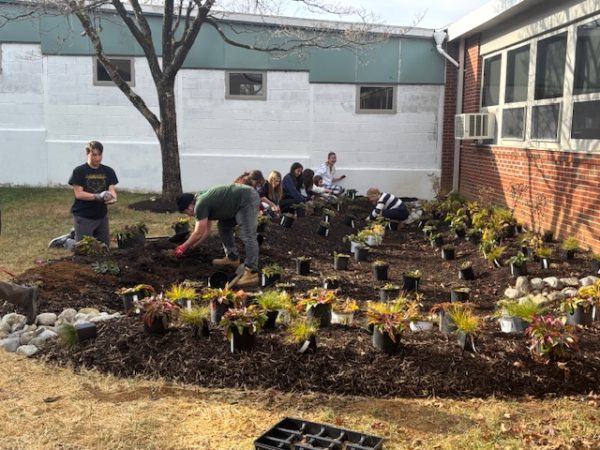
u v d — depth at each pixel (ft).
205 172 50.26
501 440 12.03
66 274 21.21
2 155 50.11
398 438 12.11
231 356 14.93
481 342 15.44
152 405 13.39
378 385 14.12
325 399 13.75
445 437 12.17
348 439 11.71
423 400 13.79
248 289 22.43
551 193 31.63
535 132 33.83
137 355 15.33
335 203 41.27
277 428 11.92
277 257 27.68
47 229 33.24
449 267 27.09
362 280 24.71
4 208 40.06
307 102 49.70
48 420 12.67
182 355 15.14
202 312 15.84
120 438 11.98
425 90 49.44
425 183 50.19
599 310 17.88
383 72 49.21
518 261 23.90
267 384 14.25
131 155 49.98
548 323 14.98
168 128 41.63
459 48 47.78
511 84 37.60
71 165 50.11
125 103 49.55
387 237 34.88
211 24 46.11
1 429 12.28
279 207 35.60
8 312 18.51
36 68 49.26
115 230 33.53
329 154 47.34
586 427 12.53
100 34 48.65
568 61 29.84
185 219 31.01
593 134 27.58
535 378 14.33
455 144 48.80
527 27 34.32
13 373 14.97
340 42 46.55
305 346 14.87
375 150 50.19
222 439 12.03
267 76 49.42
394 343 14.88
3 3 47.47
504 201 38.27
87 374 14.85
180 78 49.34
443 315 16.44
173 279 23.07
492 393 14.03
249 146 50.19
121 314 18.29
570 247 26.18
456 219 33.88
